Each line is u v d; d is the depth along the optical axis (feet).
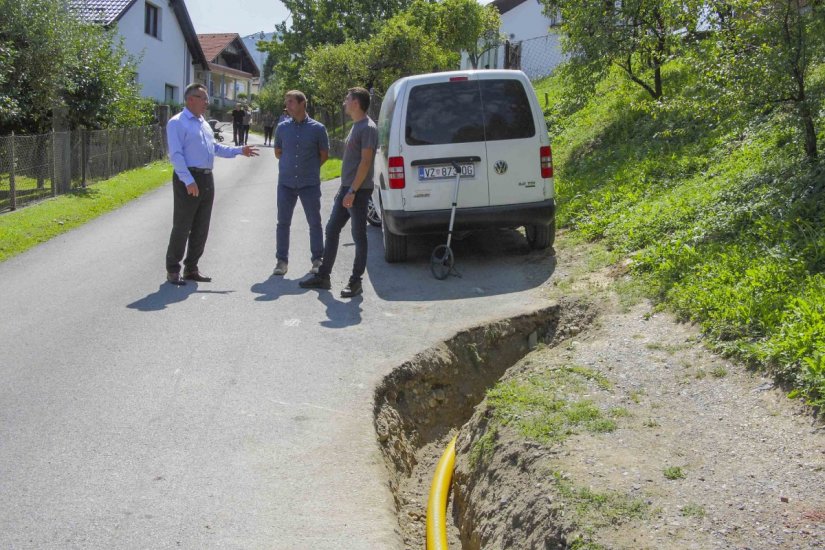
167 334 21.85
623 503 12.07
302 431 16.10
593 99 50.60
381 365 19.60
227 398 17.63
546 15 45.91
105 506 13.19
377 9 128.47
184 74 120.78
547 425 14.94
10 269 29.76
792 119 24.89
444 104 27.66
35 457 14.85
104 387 18.16
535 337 22.72
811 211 21.93
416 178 27.61
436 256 27.94
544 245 29.19
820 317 16.43
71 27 54.19
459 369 21.34
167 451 15.16
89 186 53.06
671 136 35.88
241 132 102.32
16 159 42.96
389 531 12.66
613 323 20.56
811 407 14.43
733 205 24.48
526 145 27.73
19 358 19.97
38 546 12.02
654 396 16.08
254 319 23.25
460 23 89.92
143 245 34.24
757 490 12.30
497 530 13.44
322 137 28.02
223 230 37.19
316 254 28.14
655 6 36.83
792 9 23.20
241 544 12.17
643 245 25.61
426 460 18.67
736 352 17.01
